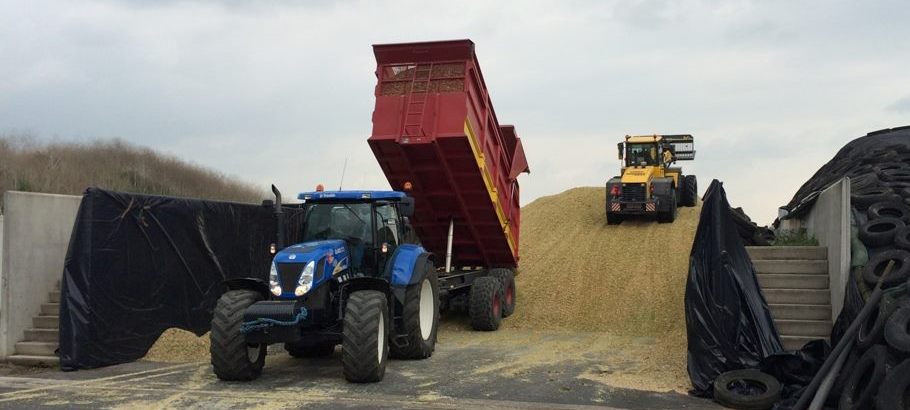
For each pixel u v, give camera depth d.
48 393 7.55
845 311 8.33
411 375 8.47
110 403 7.07
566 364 9.22
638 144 21.06
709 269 8.44
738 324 8.12
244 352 7.90
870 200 10.05
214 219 11.89
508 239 13.16
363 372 7.81
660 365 9.12
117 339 9.50
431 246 13.27
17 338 9.59
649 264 15.34
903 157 12.50
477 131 11.22
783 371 7.59
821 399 6.47
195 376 8.48
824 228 10.23
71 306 8.99
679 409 6.96
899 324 6.43
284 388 7.75
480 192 11.73
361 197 9.34
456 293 13.11
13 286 9.55
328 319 8.41
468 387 7.80
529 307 13.75
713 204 8.91
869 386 6.07
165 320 10.49
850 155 14.38
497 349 10.46
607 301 13.55
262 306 7.71
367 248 9.13
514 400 7.20
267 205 8.99
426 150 10.90
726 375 7.50
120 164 29.95
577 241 18.31
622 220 20.14
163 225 10.62
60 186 24.33
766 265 10.04
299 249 8.31
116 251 9.63
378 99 11.02
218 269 11.90
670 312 12.60
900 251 8.22
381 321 8.14
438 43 10.66
